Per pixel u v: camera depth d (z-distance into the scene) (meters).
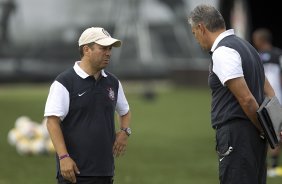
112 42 18.53
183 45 109.81
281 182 32.66
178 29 109.81
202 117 67.81
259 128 18.98
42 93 97.06
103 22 106.81
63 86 18.66
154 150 44.91
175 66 110.12
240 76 18.64
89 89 18.81
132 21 108.31
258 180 19.64
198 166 38.22
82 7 106.19
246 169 19.09
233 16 90.31
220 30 19.56
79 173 18.78
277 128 19.06
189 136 52.75
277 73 37.09
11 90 102.75
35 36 105.56
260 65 19.84
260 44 37.69
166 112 72.75
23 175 35.00
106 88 19.12
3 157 41.41
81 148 18.77
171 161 40.06
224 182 19.36
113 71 108.00
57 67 106.19
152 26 109.44
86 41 18.69
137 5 108.38
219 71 18.80
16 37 105.00
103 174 18.94
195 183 32.75
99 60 18.64
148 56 108.94
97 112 18.89
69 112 18.80
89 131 18.80
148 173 35.84
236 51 18.92
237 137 19.06
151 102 84.81
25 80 106.12
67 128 18.86
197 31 19.73
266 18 108.50
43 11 105.56
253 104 18.58
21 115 67.69
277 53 37.31
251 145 19.09
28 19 105.12
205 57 109.88
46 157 41.59
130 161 40.16
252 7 105.75
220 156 19.45
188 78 110.31
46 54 105.88
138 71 108.62
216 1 90.56
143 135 53.38
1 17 104.44
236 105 19.09
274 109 19.00
